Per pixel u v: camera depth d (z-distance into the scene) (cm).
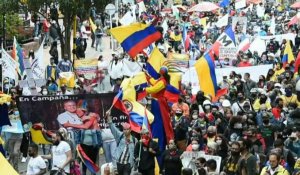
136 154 2722
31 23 7494
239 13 8675
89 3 5703
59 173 2636
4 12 5591
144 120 2875
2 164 1750
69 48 5766
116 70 4488
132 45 3275
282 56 5103
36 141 2802
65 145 2650
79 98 2839
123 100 2992
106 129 2872
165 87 2962
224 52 4553
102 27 7356
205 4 8388
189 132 2950
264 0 10844
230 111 3091
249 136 2753
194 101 3409
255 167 2483
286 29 7300
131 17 6138
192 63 4356
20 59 3962
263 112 3048
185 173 2419
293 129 2734
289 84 3669
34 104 2819
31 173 2575
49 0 5603
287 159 2558
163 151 2809
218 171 2597
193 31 6800
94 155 2900
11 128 2977
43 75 4259
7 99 2709
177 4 10669
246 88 3891
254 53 5047
